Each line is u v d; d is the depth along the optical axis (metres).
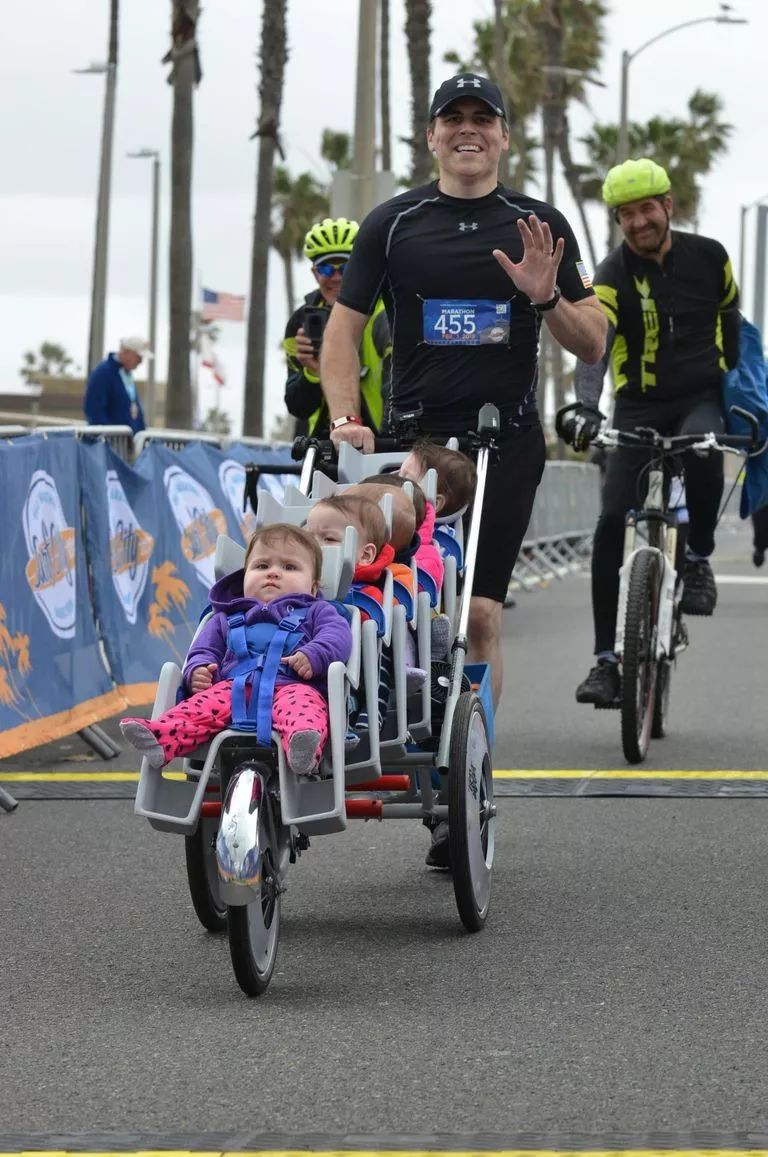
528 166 78.75
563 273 7.57
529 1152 4.29
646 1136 4.40
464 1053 5.06
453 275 7.47
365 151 20.22
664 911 6.69
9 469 9.88
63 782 9.60
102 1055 5.10
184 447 13.40
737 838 7.95
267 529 6.00
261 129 38.72
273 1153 4.31
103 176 40.44
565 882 7.19
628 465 10.27
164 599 12.30
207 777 5.56
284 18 38.88
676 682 13.50
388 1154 4.29
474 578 7.62
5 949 6.29
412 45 45.34
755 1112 4.57
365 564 6.28
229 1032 5.29
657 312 10.17
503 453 7.59
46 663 10.20
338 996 5.66
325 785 5.54
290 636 5.75
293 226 87.88
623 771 9.69
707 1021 5.34
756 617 18.88
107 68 40.38
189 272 33.19
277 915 5.84
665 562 10.00
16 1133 4.48
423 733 6.35
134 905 6.91
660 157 79.12
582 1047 5.10
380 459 7.46
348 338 7.62
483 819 6.59
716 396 10.31
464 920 6.38
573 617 19.81
